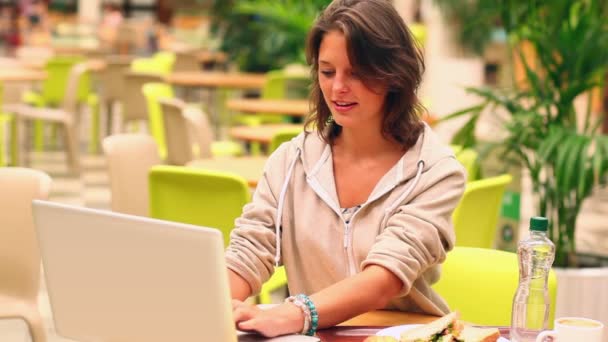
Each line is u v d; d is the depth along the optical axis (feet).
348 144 8.16
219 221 12.84
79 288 6.68
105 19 57.52
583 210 26.14
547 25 14.80
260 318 6.95
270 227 8.27
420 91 8.41
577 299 14.58
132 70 35.04
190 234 5.99
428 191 7.88
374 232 7.90
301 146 8.34
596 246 21.89
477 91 15.25
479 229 12.18
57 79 34.19
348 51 7.55
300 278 8.29
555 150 14.44
